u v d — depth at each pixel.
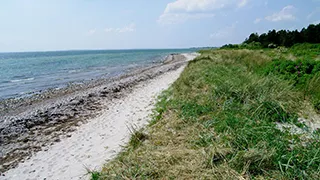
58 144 5.01
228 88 6.62
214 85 7.27
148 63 32.78
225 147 3.62
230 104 5.62
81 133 5.59
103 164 3.85
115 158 3.92
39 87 14.12
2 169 4.04
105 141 4.95
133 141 4.42
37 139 5.36
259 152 3.19
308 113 5.10
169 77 14.09
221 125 4.38
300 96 5.83
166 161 3.36
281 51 18.33
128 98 9.14
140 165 3.39
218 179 2.90
